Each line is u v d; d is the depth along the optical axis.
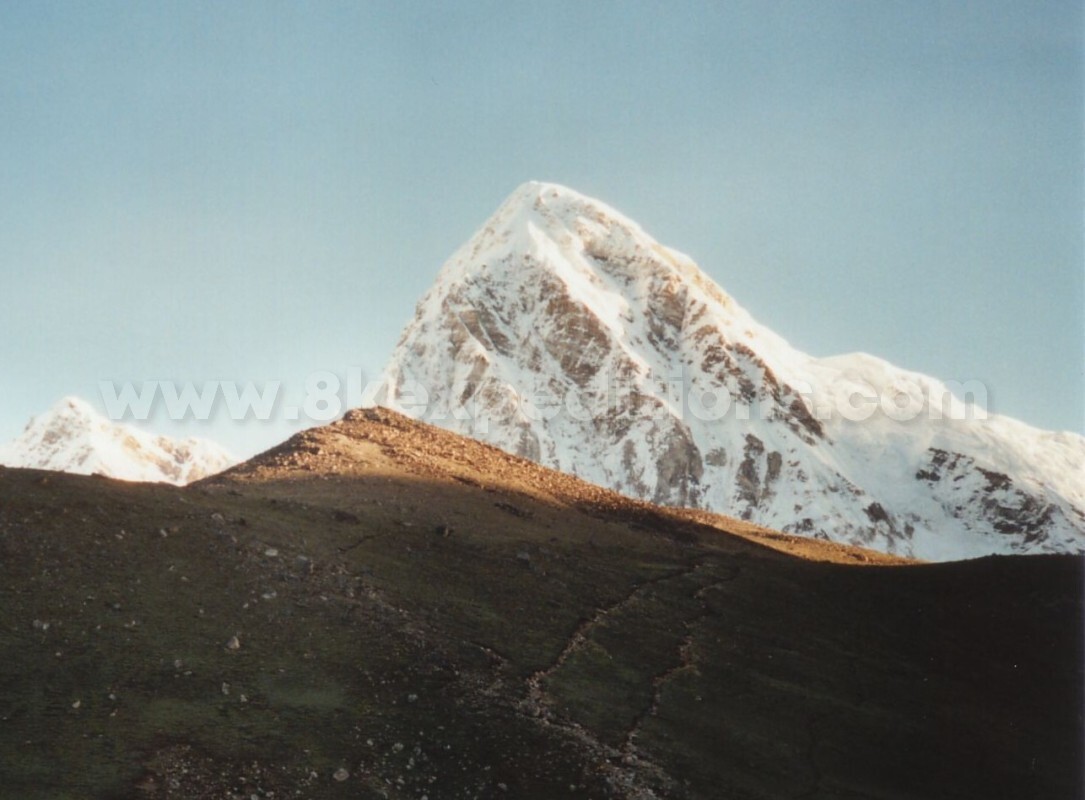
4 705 47.28
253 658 54.12
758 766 60.16
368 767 49.69
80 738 46.53
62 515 59.66
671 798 53.84
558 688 60.84
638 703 62.25
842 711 69.50
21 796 42.94
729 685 68.19
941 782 65.31
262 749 48.72
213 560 60.72
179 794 45.00
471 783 50.88
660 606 75.62
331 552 66.62
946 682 77.62
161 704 49.56
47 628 51.88
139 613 54.66
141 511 62.66
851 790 60.88
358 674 55.19
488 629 64.44
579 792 52.25
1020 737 73.12
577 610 71.00
